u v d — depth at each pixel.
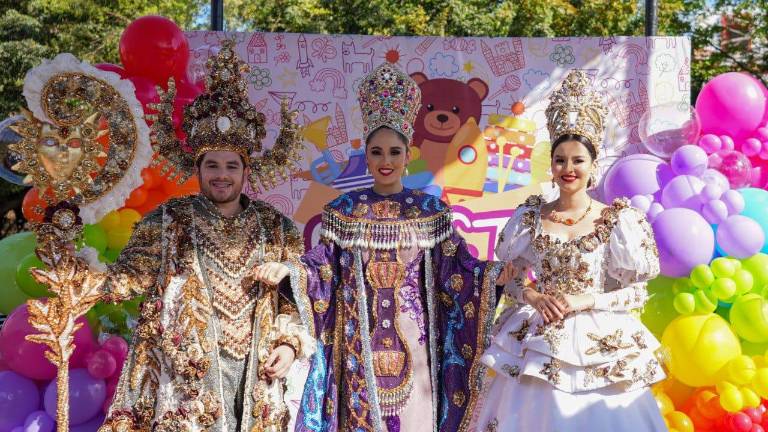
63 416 2.90
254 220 3.05
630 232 3.25
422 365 3.24
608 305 3.22
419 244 3.25
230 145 2.99
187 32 4.87
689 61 5.06
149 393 2.88
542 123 5.01
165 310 2.88
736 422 3.81
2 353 3.64
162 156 3.05
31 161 2.99
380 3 12.59
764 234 4.12
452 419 3.27
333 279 3.31
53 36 12.09
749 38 12.42
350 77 4.97
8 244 4.02
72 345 2.93
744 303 3.93
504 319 3.46
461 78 4.98
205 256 2.92
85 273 2.93
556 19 12.54
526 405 3.23
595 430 3.12
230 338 2.91
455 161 4.97
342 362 3.30
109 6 12.45
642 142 4.73
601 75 5.02
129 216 4.14
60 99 3.01
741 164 4.36
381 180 3.29
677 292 4.12
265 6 13.12
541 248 3.31
